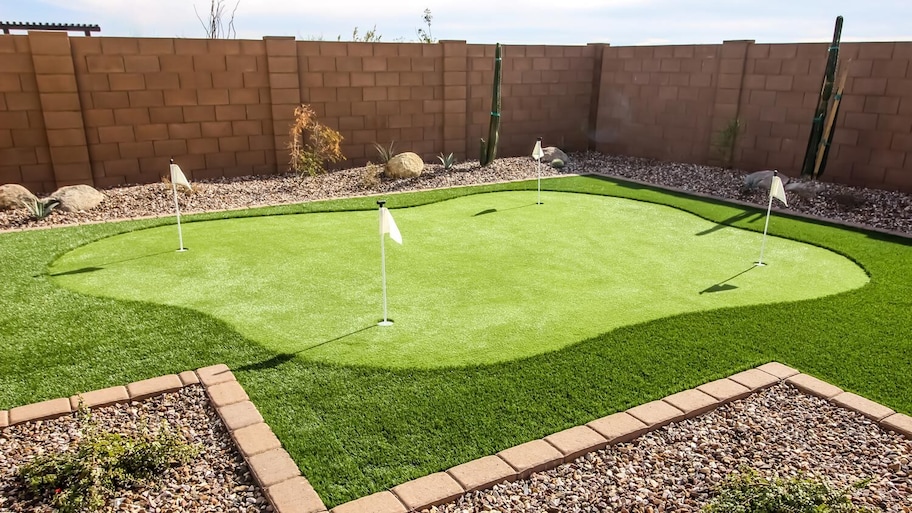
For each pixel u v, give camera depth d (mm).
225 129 10930
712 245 7188
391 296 5504
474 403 3770
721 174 11617
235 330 4793
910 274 6152
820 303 5379
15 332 4727
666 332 4777
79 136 9766
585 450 3316
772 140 11352
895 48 9305
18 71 9242
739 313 5152
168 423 3586
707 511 2779
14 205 8500
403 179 10906
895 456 3332
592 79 14820
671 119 13188
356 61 11797
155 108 10305
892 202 9016
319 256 6648
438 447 3344
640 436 3490
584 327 4867
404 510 2846
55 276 6004
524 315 5098
